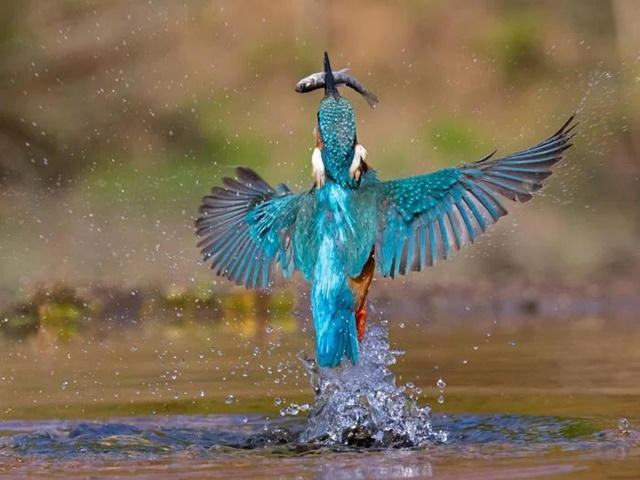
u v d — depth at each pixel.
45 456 7.43
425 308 15.15
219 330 13.66
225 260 7.83
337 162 7.50
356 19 22.73
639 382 9.51
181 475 6.59
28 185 20.11
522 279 15.92
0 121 21.25
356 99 21.31
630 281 15.71
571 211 17.45
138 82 21.95
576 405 8.62
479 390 9.33
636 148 18.92
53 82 22.16
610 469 6.36
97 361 11.41
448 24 22.62
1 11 22.98
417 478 6.23
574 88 21.02
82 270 15.91
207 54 22.41
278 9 22.88
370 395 8.12
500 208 7.12
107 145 21.05
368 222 7.40
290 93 21.62
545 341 12.02
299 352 11.75
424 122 20.72
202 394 9.70
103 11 23.12
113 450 7.63
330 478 6.33
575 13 22.31
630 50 20.92
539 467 6.48
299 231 7.59
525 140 19.98
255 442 7.91
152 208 18.53
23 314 14.60
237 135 20.72
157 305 15.09
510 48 21.98
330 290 7.30
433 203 7.32
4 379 10.46
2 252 16.50
